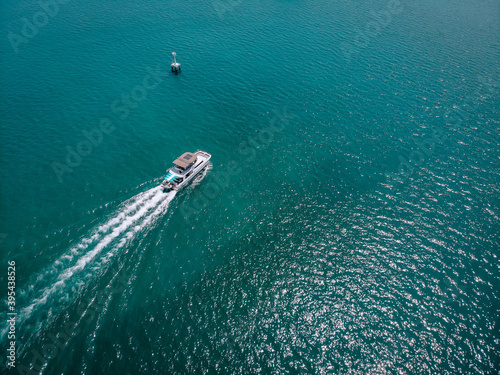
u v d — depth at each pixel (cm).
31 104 8100
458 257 5225
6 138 7019
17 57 10006
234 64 10344
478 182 6538
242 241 5384
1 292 4362
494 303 4625
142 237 5294
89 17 12938
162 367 3841
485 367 3984
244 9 14412
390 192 6319
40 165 6450
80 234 5231
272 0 15688
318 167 6856
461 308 4556
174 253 5119
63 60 10050
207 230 5516
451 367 3978
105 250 5031
